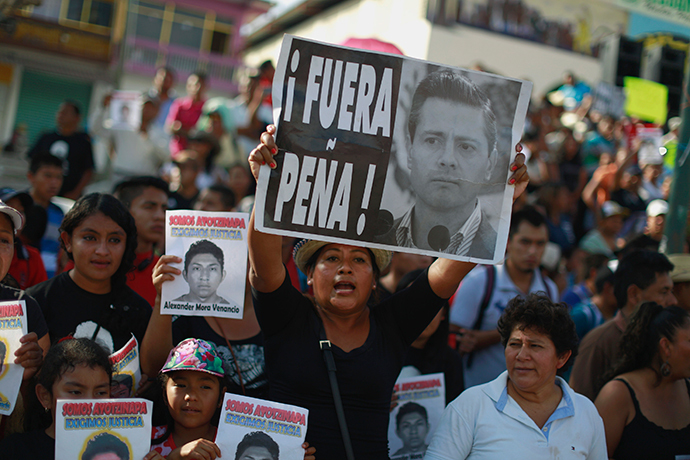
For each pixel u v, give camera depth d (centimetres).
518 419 258
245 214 286
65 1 2067
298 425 237
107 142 867
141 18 2391
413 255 421
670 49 798
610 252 664
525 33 1847
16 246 368
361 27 2028
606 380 319
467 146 249
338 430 243
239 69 2475
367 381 248
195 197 594
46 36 1942
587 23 1920
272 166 235
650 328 301
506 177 252
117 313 293
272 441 235
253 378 298
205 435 259
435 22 1734
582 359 357
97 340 286
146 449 232
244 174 668
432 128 247
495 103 251
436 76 247
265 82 908
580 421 262
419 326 266
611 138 1020
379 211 243
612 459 295
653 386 299
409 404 309
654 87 808
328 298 253
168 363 255
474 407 266
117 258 291
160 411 270
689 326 293
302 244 264
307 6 2247
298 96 238
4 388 237
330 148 239
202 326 306
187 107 944
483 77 251
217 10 2497
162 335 276
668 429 293
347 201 241
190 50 2392
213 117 837
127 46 2266
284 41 237
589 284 513
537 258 419
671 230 415
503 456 253
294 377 248
